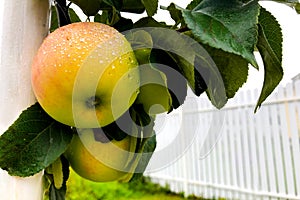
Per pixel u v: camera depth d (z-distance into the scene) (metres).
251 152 3.67
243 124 3.72
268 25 0.47
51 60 0.40
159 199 4.26
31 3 0.46
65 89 0.40
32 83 0.42
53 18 0.53
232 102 3.76
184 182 4.41
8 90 0.45
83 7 0.47
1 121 0.45
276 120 3.43
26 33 0.46
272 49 0.47
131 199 4.12
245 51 0.39
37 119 0.43
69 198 3.63
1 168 0.42
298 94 3.22
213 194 4.12
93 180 0.47
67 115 0.42
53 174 0.46
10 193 0.44
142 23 0.48
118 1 0.48
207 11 0.41
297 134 3.27
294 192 3.34
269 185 3.54
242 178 3.79
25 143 0.42
